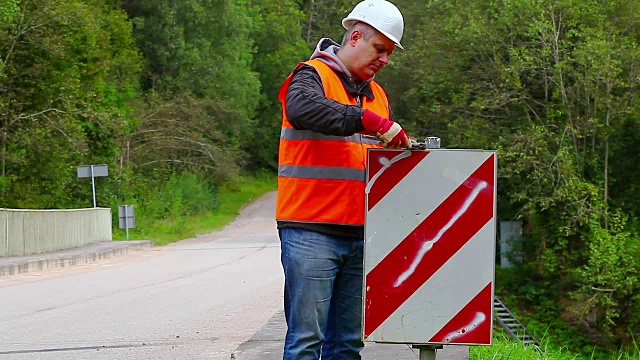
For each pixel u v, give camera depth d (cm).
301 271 374
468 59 2795
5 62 2798
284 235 381
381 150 357
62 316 974
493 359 655
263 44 7425
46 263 1795
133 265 1920
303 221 374
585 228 2441
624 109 2456
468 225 355
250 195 6109
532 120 2661
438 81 2884
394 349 634
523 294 2612
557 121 2558
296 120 353
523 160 2409
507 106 2705
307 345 378
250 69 6831
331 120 346
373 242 359
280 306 1046
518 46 2669
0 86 2870
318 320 379
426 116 3030
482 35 2611
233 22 5491
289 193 378
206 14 5334
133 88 4562
